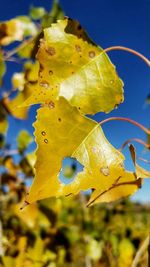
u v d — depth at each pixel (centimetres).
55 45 17
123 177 15
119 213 99
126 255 59
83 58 18
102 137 15
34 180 14
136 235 72
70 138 15
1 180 67
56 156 15
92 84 18
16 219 65
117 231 81
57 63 17
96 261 68
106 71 18
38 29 48
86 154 15
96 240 70
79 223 85
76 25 18
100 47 18
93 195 15
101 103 18
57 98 16
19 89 50
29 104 16
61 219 82
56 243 68
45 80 17
